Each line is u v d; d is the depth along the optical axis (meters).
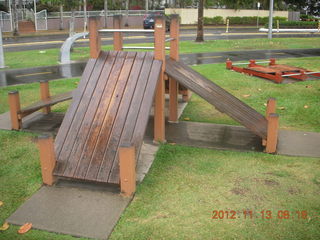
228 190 5.21
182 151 6.63
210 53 19.88
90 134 5.74
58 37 30.53
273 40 26.14
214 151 6.65
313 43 24.19
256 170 5.85
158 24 6.39
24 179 5.65
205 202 4.91
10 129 7.91
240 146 6.86
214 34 31.83
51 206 4.87
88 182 5.49
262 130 6.58
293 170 5.85
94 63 6.79
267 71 12.83
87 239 4.18
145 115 5.79
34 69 15.51
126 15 40.84
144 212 4.70
